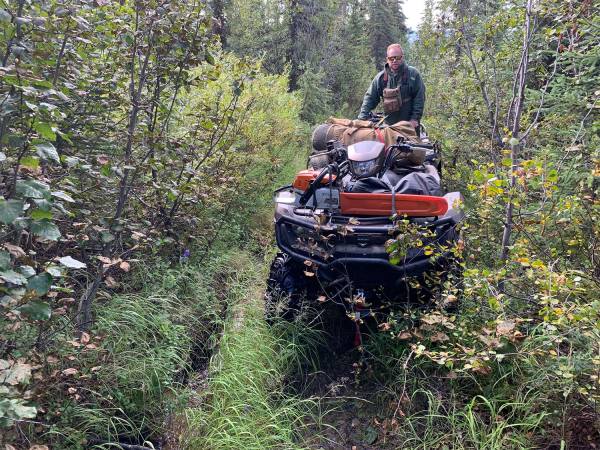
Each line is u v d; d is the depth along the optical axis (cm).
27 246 297
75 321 348
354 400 380
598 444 300
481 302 374
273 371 393
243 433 318
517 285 377
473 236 414
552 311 291
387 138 511
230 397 347
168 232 474
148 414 339
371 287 417
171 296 434
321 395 388
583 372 293
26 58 293
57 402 288
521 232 389
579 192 374
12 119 273
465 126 602
